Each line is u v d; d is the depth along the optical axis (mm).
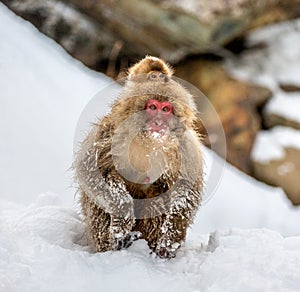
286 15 13500
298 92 12672
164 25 12000
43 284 4109
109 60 12656
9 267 4215
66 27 12773
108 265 4527
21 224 5457
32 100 10250
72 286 4152
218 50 12656
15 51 11672
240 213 10133
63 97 10891
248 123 12000
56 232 5379
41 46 12359
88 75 12336
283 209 10945
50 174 8680
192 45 12305
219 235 5383
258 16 12750
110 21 12430
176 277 4516
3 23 12469
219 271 4391
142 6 11797
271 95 12477
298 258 4645
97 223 5043
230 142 11836
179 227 5066
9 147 8820
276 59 13062
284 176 11516
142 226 5125
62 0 12859
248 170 11688
